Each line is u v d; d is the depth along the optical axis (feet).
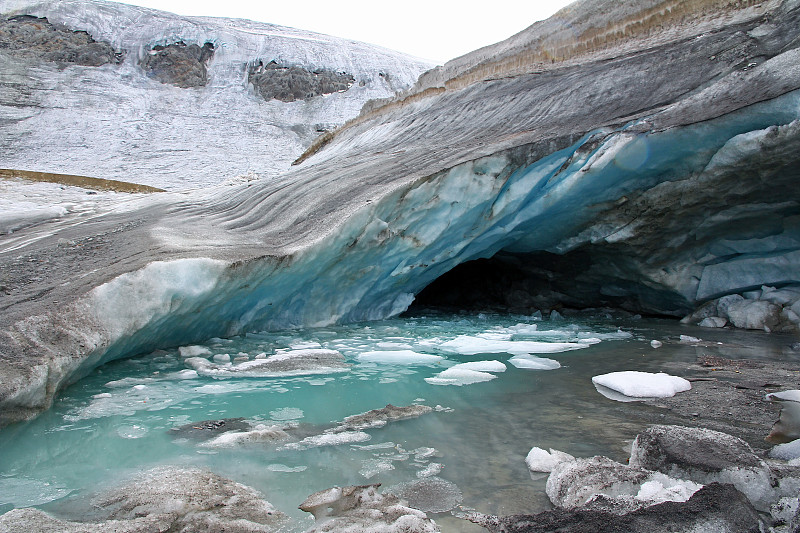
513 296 32.86
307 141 129.49
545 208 22.95
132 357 15.20
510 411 11.10
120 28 142.20
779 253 22.18
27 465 8.14
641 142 20.24
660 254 24.44
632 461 7.81
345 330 21.63
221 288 15.89
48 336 11.56
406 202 21.03
